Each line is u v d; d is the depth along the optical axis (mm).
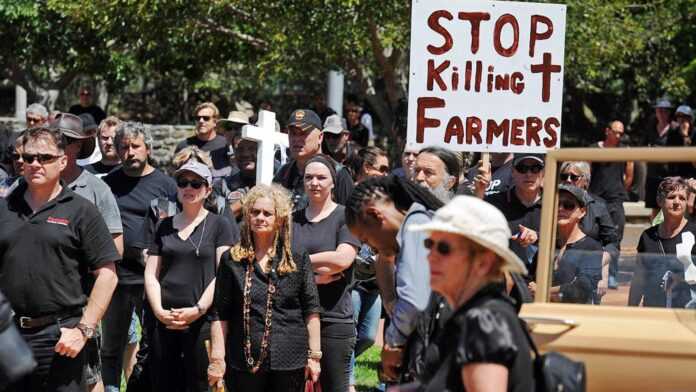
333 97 18984
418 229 4383
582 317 5355
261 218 7293
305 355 7473
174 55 20422
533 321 5156
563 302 5934
